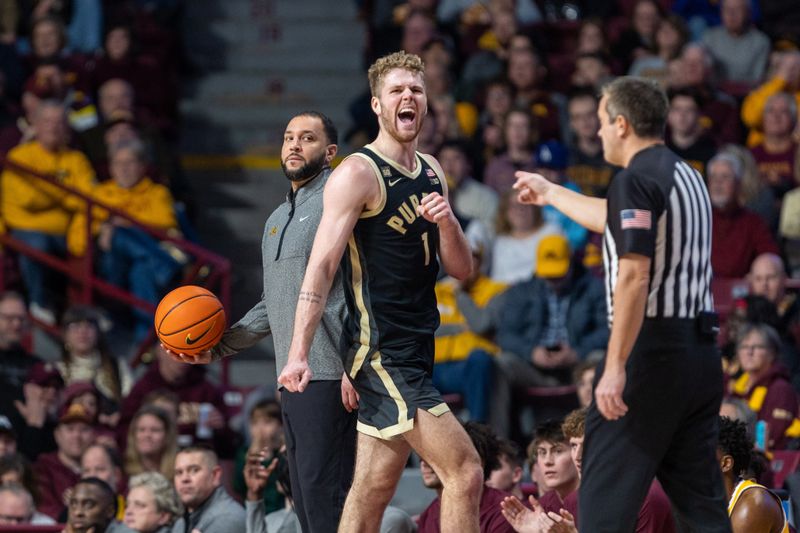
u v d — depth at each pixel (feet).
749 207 56.70
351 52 75.00
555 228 54.44
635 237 23.99
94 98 66.95
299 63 74.84
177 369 49.67
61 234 57.26
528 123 59.52
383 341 25.48
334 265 24.81
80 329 50.96
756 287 50.44
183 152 70.54
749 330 43.78
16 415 47.80
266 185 67.56
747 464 29.86
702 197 24.95
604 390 23.82
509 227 54.65
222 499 37.70
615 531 24.57
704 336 24.80
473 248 52.95
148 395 47.06
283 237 27.22
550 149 59.62
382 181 25.32
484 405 49.01
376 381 25.44
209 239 64.23
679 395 24.47
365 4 75.87
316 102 72.95
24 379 49.42
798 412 43.37
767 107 60.49
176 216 59.11
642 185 24.38
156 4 72.64
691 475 25.00
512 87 65.00
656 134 25.31
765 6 73.15
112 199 57.36
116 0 73.10
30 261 56.34
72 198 57.31
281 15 76.79
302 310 24.54
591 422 24.98
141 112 65.87
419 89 25.55
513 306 50.57
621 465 24.61
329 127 27.66
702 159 59.00
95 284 55.21
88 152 60.23
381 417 25.39
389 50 72.38
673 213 24.47
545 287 50.55
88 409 46.91
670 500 25.44
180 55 73.10
